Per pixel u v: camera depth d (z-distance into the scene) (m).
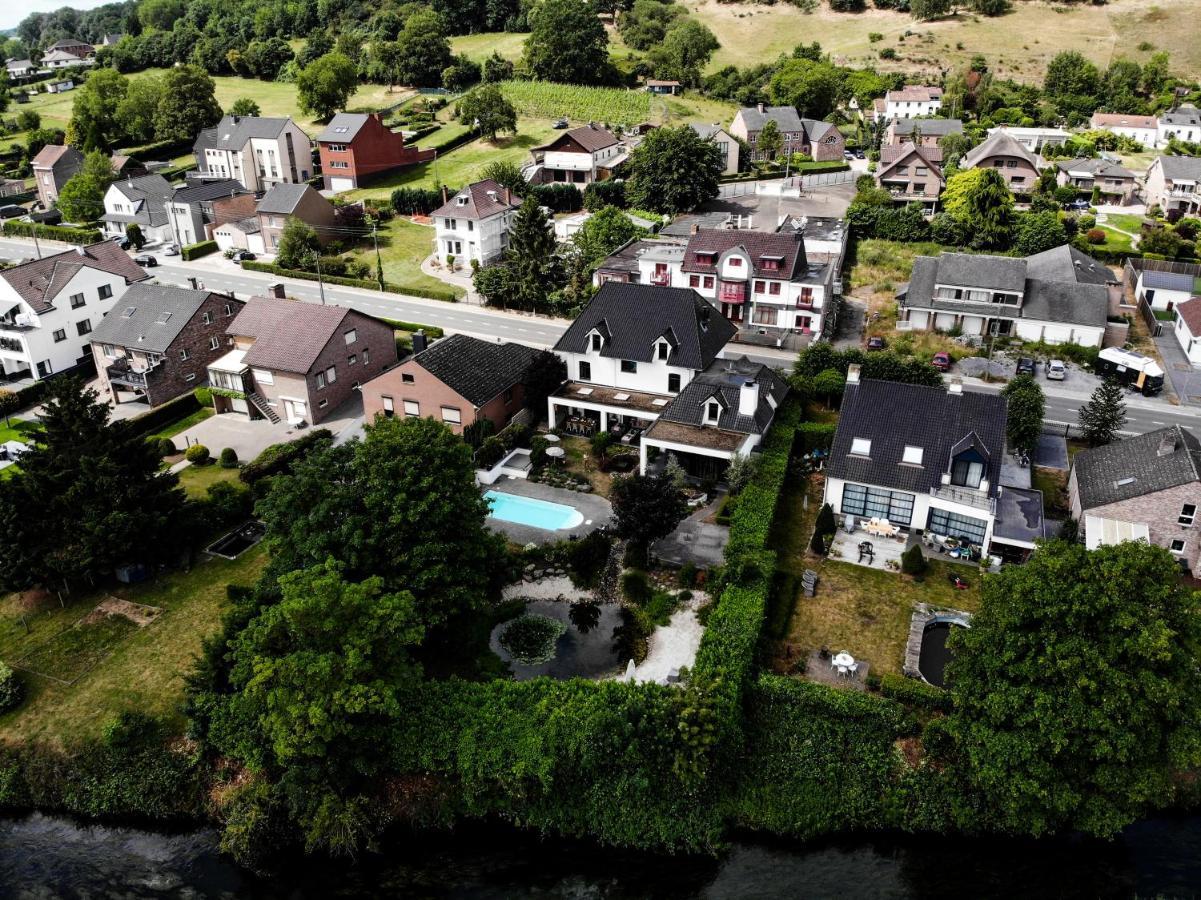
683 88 193.12
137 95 174.12
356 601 40.50
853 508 58.78
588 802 41.59
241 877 40.81
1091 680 36.69
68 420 54.47
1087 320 87.06
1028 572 39.97
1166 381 81.62
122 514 52.75
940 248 115.25
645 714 41.38
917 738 42.53
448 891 39.75
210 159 152.25
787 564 54.97
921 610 50.59
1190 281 97.81
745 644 45.44
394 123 170.75
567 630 50.97
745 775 42.00
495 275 101.44
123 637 51.31
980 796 40.44
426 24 190.25
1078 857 40.00
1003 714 37.84
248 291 108.12
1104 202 141.88
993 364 83.25
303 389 74.69
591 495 63.47
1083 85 192.50
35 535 52.81
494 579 53.75
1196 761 36.03
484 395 69.88
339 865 41.22
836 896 38.59
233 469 69.00
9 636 51.84
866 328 93.38
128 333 81.62
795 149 161.12
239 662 41.81
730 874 39.81
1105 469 57.19
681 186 125.25
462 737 41.94
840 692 43.84
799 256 91.88
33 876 40.75
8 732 45.62
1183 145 162.25
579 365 73.56
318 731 38.16
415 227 129.12
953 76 199.62
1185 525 52.16
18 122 189.50
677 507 53.50
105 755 44.22
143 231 130.38
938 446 56.75
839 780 41.56
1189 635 37.59
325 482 47.75
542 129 166.25
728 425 63.72
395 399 71.62
